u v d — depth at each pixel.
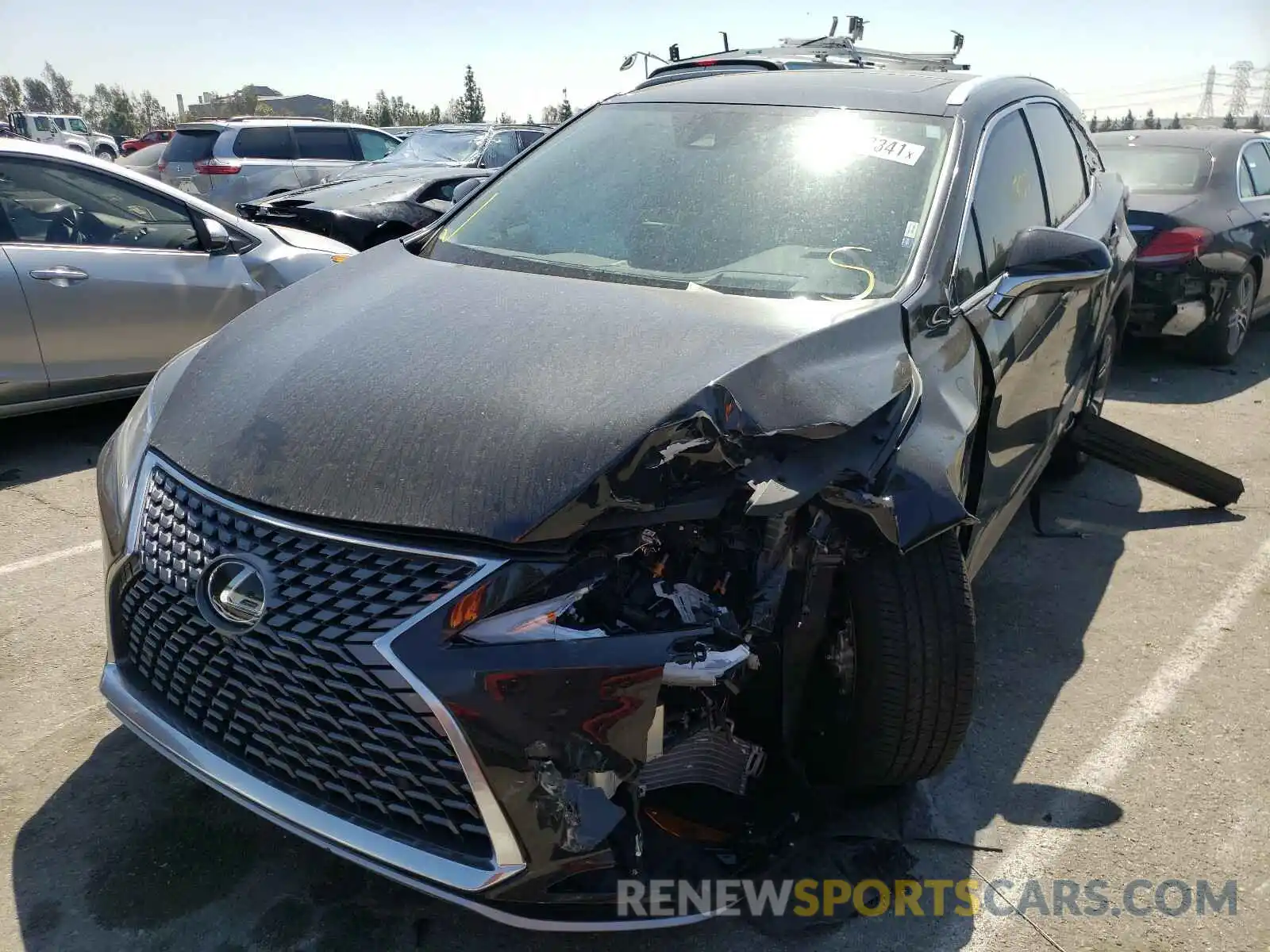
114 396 5.25
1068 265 2.84
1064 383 3.89
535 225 3.17
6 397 4.86
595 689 1.82
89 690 3.09
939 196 2.91
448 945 2.21
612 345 2.28
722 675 1.86
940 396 2.42
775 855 2.23
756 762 2.24
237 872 2.39
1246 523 4.61
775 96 3.42
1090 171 4.59
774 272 2.76
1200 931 2.29
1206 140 7.53
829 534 2.13
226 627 1.98
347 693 1.88
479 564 1.85
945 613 2.27
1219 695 3.25
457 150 11.62
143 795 2.63
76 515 4.45
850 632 2.35
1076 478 5.17
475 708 1.79
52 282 4.86
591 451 1.94
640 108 3.59
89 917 2.24
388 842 1.89
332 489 1.99
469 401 2.11
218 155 11.79
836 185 2.99
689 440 1.97
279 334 2.57
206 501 2.11
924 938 2.25
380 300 2.67
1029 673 3.36
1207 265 6.85
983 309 2.84
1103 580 4.04
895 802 2.65
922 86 3.42
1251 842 2.58
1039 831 2.60
